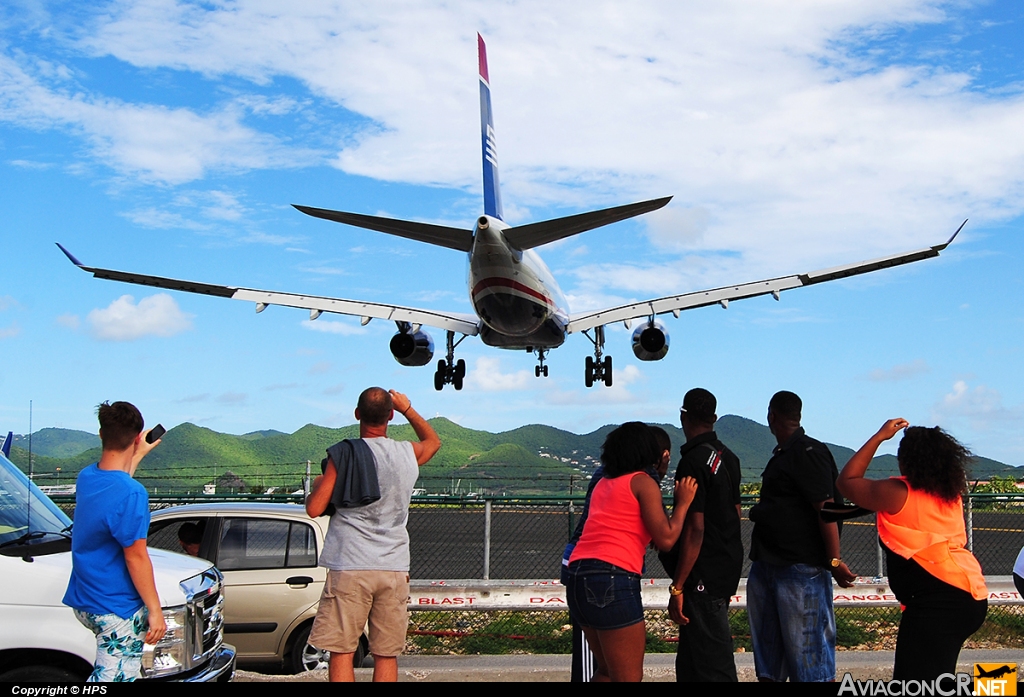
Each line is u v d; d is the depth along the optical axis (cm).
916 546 577
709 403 666
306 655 905
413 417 708
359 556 634
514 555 1533
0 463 712
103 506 555
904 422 613
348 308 2330
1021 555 863
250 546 931
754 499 1196
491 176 2378
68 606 594
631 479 610
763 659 681
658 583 1073
